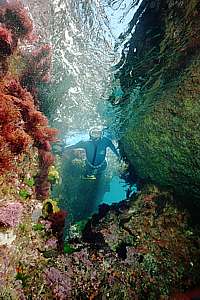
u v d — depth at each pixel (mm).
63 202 5680
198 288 3748
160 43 4520
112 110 5574
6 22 4734
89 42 5695
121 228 4277
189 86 3615
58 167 5609
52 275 3490
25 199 3865
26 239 3584
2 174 3484
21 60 4914
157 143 4078
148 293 3645
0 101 3801
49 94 5512
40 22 5602
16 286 3152
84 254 3885
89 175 6121
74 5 5605
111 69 5559
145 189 4648
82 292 3504
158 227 4203
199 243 4051
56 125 5926
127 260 3883
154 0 4680
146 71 4742
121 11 5230
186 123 3639
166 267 3859
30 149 4293
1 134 3686
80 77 5832
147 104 4371
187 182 3982
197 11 3854
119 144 5527
